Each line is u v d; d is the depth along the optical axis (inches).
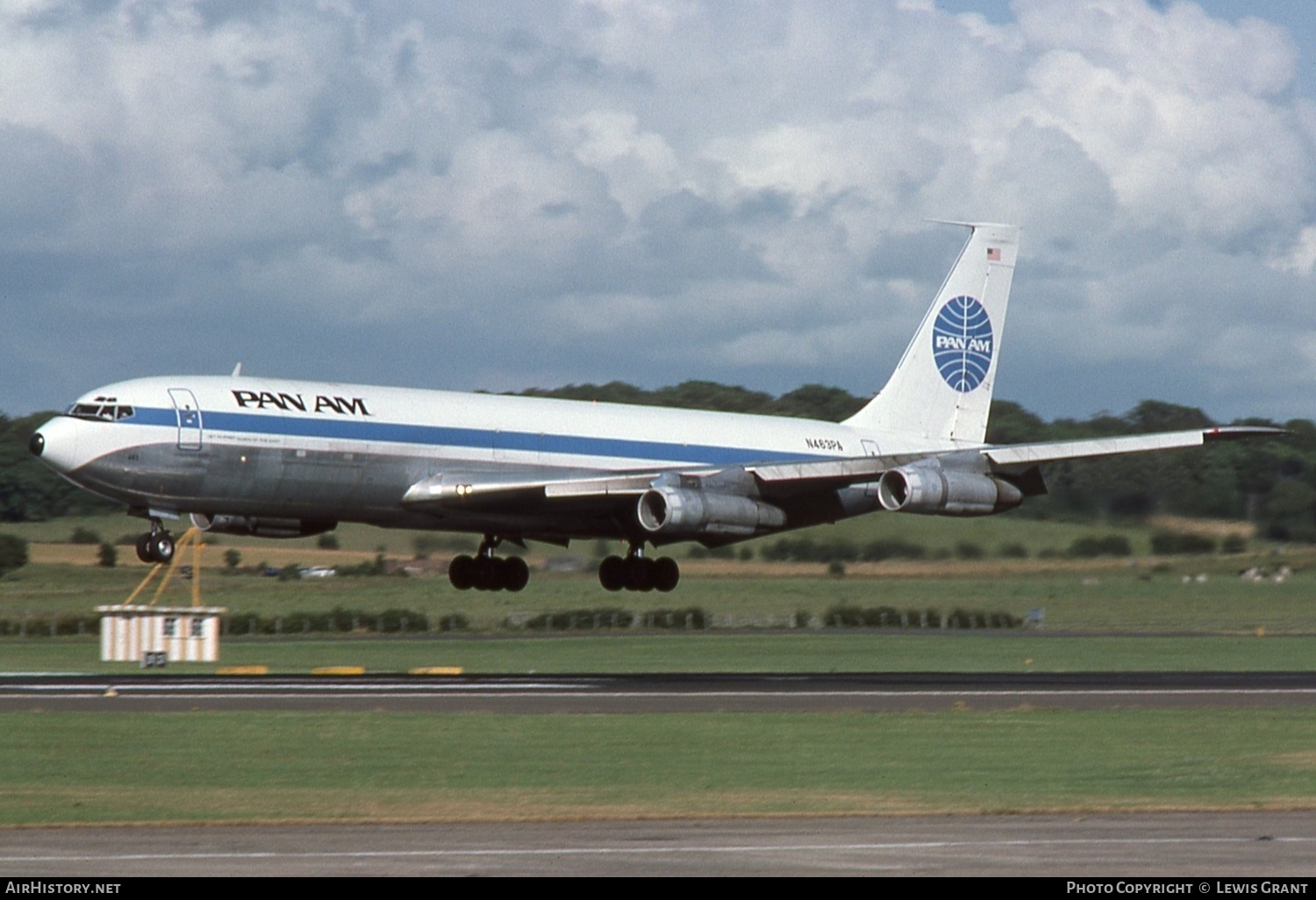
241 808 3206.2
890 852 2714.1
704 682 6373.0
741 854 2691.9
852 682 6515.8
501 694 5698.8
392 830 2933.1
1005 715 5132.9
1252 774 3806.6
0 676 6707.7
